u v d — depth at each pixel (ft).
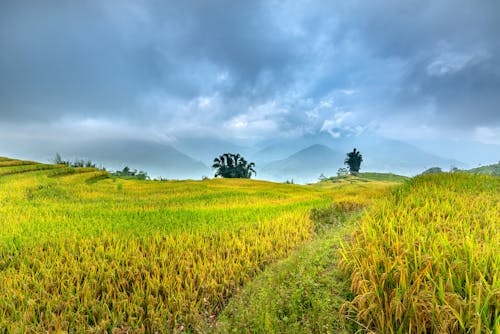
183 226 33.42
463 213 23.31
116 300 17.44
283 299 14.96
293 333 12.25
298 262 19.95
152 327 14.94
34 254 24.03
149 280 18.90
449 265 12.76
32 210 42.22
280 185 122.72
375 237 17.72
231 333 13.30
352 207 48.67
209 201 62.95
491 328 10.21
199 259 22.66
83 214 40.68
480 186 34.96
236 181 131.54
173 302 16.92
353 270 15.25
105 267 21.27
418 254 14.19
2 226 31.78
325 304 13.46
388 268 13.39
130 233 30.12
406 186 39.24
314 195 75.51
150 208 48.83
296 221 38.27
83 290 17.57
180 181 125.08
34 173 96.02
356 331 11.86
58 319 15.08
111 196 65.82
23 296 16.85
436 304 10.73
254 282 19.27
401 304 11.30
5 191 58.44
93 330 14.56
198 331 14.76
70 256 23.21
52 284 18.63
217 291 19.26
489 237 17.56
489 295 10.37
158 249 26.08
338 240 23.20
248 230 32.89
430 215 24.11
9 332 14.23
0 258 23.50
